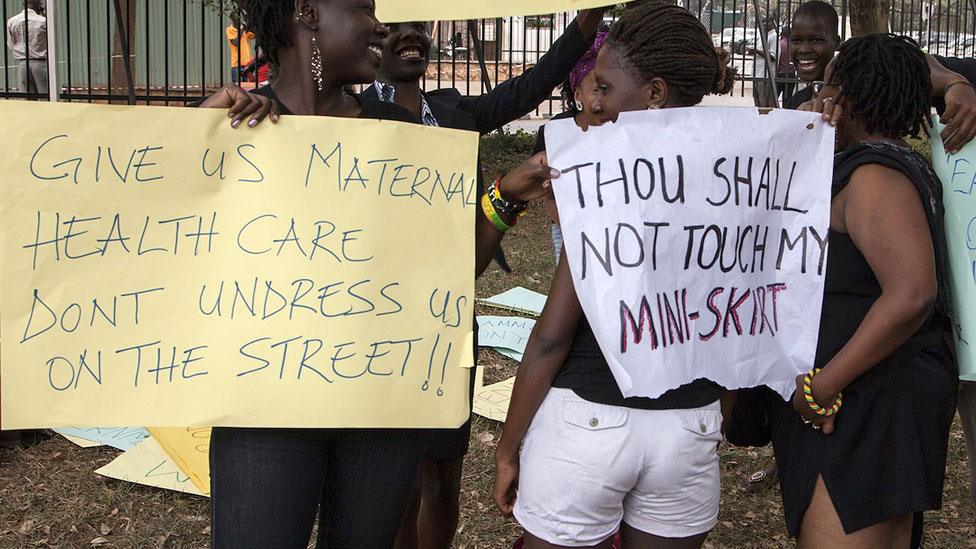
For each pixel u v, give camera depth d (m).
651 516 2.43
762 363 2.45
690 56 2.31
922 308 2.30
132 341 2.20
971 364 2.56
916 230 2.34
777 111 2.38
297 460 2.27
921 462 2.46
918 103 2.52
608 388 2.33
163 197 2.20
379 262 2.28
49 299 2.16
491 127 3.27
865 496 2.46
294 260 2.24
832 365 2.38
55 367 2.17
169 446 4.55
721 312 2.39
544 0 2.89
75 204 2.16
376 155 2.27
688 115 2.31
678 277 2.33
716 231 2.35
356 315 2.27
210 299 2.23
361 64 2.31
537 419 2.42
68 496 4.23
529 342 2.41
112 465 4.43
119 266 2.19
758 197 2.39
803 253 2.45
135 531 4.01
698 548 2.51
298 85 2.35
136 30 12.26
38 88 11.98
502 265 3.21
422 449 2.47
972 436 3.09
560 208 2.30
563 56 3.17
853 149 2.46
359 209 2.27
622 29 2.34
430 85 17.11
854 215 2.40
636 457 2.33
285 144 2.24
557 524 2.38
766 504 4.38
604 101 2.35
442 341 2.32
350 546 2.42
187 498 4.28
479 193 2.49
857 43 2.53
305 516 2.30
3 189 2.13
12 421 2.15
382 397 2.28
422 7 2.94
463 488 4.38
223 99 2.22
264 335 2.23
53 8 5.24
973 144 2.61
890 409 2.46
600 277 2.28
